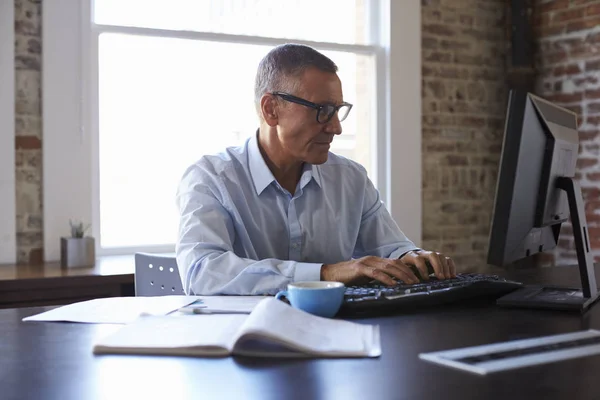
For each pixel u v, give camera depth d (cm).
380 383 97
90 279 283
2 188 321
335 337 120
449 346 117
